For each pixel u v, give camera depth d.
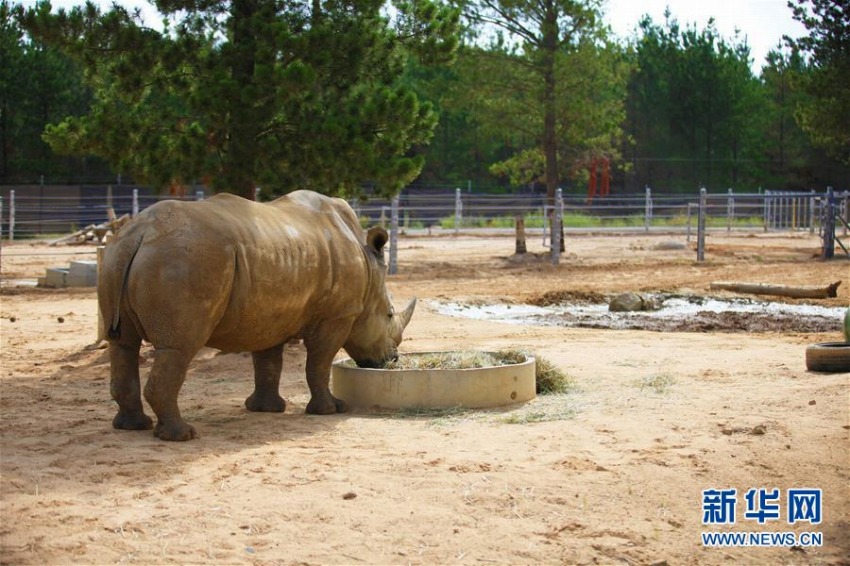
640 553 6.47
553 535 6.67
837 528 7.04
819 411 9.60
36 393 11.54
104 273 8.75
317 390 10.30
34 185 52.91
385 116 16.03
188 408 10.63
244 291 8.91
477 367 10.95
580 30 35.88
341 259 10.14
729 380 11.71
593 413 9.95
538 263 32.53
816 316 20.05
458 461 8.11
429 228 45.28
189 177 15.45
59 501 6.95
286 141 15.92
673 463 8.09
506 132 37.56
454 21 16.83
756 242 41.56
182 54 15.29
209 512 6.86
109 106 15.77
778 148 70.50
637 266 31.45
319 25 15.47
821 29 37.72
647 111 70.06
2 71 52.41
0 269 29.64
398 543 6.46
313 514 6.87
